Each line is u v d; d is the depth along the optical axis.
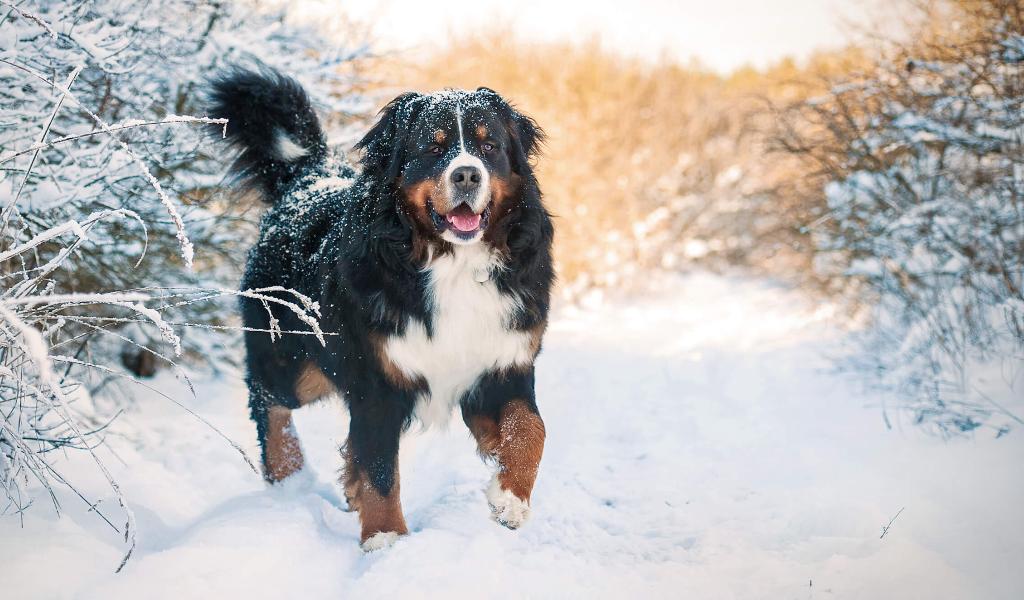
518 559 3.20
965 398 4.66
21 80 3.65
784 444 4.61
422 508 3.93
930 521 3.47
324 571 3.13
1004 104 5.36
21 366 2.98
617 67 12.41
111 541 3.16
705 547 3.40
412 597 2.84
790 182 7.68
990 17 5.74
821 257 7.07
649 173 10.90
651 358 6.79
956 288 5.41
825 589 2.98
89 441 3.87
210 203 5.38
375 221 3.55
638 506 3.97
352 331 3.57
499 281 3.62
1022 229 5.29
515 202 3.66
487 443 3.72
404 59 7.30
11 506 3.12
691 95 12.55
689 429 5.09
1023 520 3.39
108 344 5.51
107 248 4.81
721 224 10.93
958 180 5.85
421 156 3.52
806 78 8.18
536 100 10.86
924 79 6.18
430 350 3.59
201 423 4.90
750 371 6.14
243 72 4.68
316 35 6.17
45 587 2.67
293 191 4.54
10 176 3.72
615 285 9.55
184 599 2.73
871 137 6.36
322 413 5.32
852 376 5.60
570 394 5.87
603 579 3.09
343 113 6.27
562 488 4.14
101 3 4.25
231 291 3.06
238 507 3.63
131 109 4.53
